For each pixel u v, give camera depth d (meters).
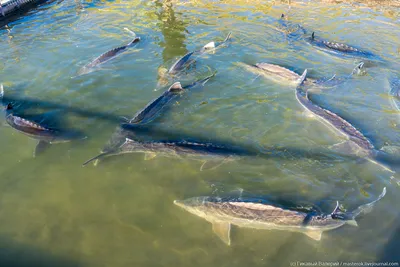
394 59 4.18
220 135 3.12
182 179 2.74
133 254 2.30
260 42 4.59
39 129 3.08
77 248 2.33
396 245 2.30
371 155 2.86
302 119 3.29
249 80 3.82
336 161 2.86
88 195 2.64
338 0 5.92
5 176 2.78
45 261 2.27
